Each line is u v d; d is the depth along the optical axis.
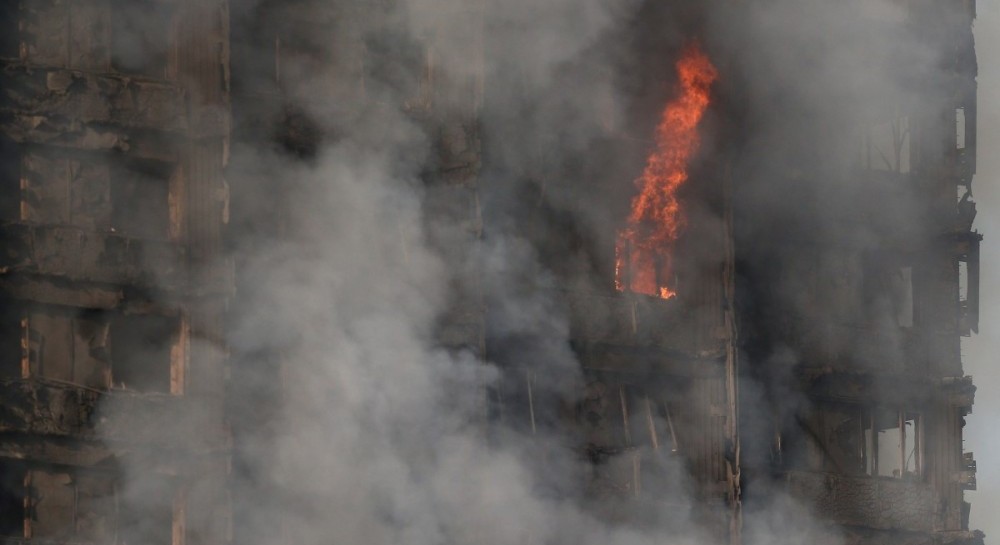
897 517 143.12
